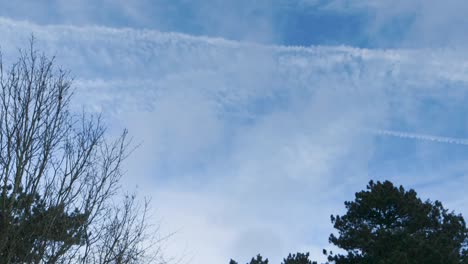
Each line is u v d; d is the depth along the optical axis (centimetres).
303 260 3120
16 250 943
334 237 2898
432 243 2581
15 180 975
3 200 956
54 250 971
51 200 1008
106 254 1013
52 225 967
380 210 2919
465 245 2878
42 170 1017
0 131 1010
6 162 993
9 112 1033
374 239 2733
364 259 2680
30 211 985
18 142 1005
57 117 1082
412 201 2888
